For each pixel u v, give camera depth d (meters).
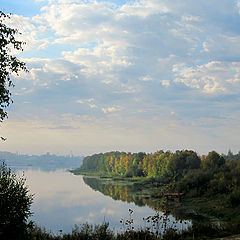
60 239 11.74
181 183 45.91
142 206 40.22
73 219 32.41
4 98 8.38
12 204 10.17
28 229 11.32
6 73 8.45
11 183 10.70
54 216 34.56
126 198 50.31
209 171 51.97
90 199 50.75
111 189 69.12
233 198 31.64
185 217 27.31
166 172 77.25
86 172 168.12
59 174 144.12
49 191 64.88
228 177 44.34
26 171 162.50
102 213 35.88
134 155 127.88
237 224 12.80
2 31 8.23
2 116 8.34
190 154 77.50
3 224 9.92
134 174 117.75
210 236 11.58
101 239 11.52
